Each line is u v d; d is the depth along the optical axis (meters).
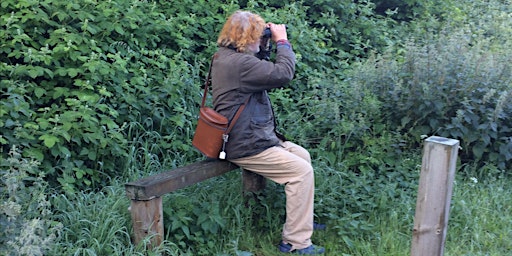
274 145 4.11
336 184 4.84
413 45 5.99
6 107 4.16
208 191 4.52
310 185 4.08
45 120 4.28
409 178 5.04
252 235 4.39
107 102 4.96
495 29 8.26
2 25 4.85
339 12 7.46
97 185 4.52
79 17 5.08
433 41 6.92
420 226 3.23
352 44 7.45
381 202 4.68
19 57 4.74
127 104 4.96
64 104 4.65
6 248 3.15
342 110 5.64
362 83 5.81
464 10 8.87
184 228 3.96
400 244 4.27
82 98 4.45
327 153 5.21
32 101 4.47
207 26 6.27
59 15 4.98
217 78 4.05
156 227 3.74
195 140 4.15
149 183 3.67
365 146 5.29
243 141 4.02
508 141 5.26
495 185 5.11
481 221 4.57
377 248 4.23
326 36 7.30
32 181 4.15
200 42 6.27
